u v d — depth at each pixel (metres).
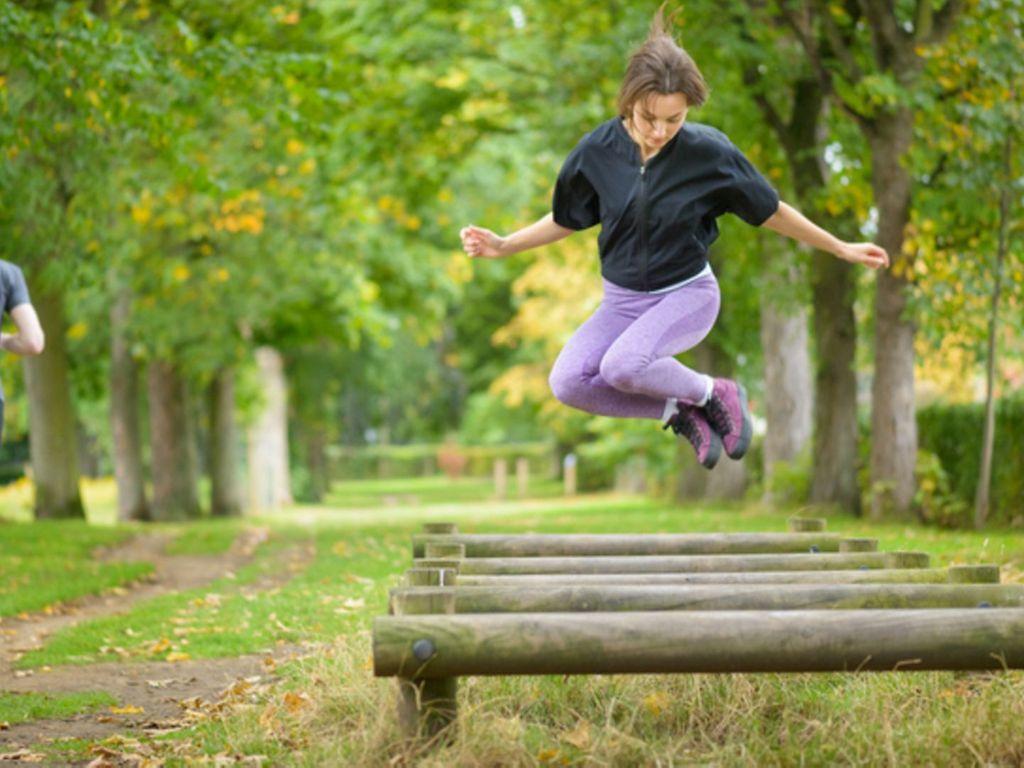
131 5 17.11
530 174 27.00
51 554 15.31
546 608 5.05
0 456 51.94
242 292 24.59
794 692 5.69
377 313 28.98
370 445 79.50
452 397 69.94
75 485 22.91
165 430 28.45
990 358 15.29
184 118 16.34
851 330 18.83
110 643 8.48
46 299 22.42
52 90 13.55
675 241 5.11
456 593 5.04
